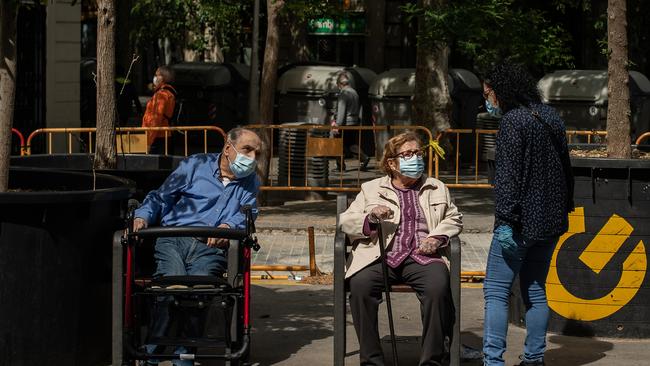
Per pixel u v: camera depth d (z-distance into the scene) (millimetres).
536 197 6141
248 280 6059
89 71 22391
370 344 6328
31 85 17781
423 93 19422
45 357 6254
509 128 6125
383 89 20625
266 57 15133
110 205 6676
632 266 7426
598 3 23531
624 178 7352
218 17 21672
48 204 6133
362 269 6344
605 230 7418
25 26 17625
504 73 6266
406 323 7934
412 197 6496
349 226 6363
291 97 21844
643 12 21469
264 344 7340
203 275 6281
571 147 8914
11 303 6117
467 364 6871
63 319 6305
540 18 15672
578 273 7512
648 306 7461
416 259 6301
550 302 7621
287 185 15734
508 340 7438
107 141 8898
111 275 6723
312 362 6898
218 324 6707
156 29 22922
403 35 29312
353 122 19469
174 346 6047
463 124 20516
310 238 9891
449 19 14914
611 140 7902
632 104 19688
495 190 6191
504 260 6348
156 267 6910
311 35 29344
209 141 22688
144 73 31859
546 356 7059
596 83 19391
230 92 22656
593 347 7305
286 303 8688
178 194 6758
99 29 8891
